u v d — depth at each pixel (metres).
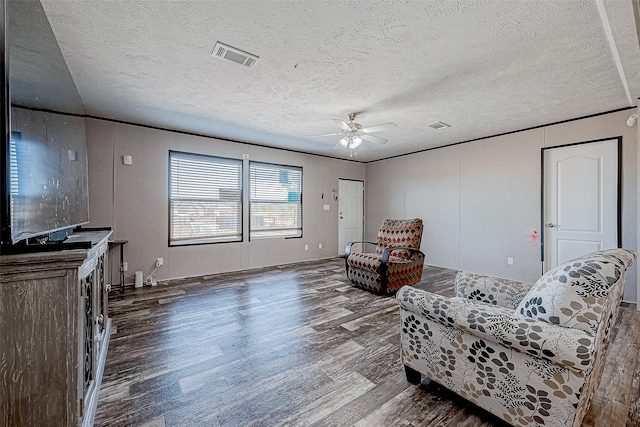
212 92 2.94
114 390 1.69
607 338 1.40
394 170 6.27
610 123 3.46
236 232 4.98
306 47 2.12
